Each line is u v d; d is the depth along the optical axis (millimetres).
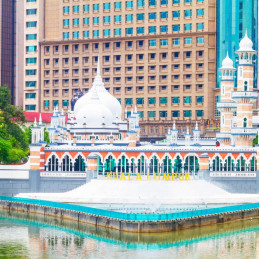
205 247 186625
